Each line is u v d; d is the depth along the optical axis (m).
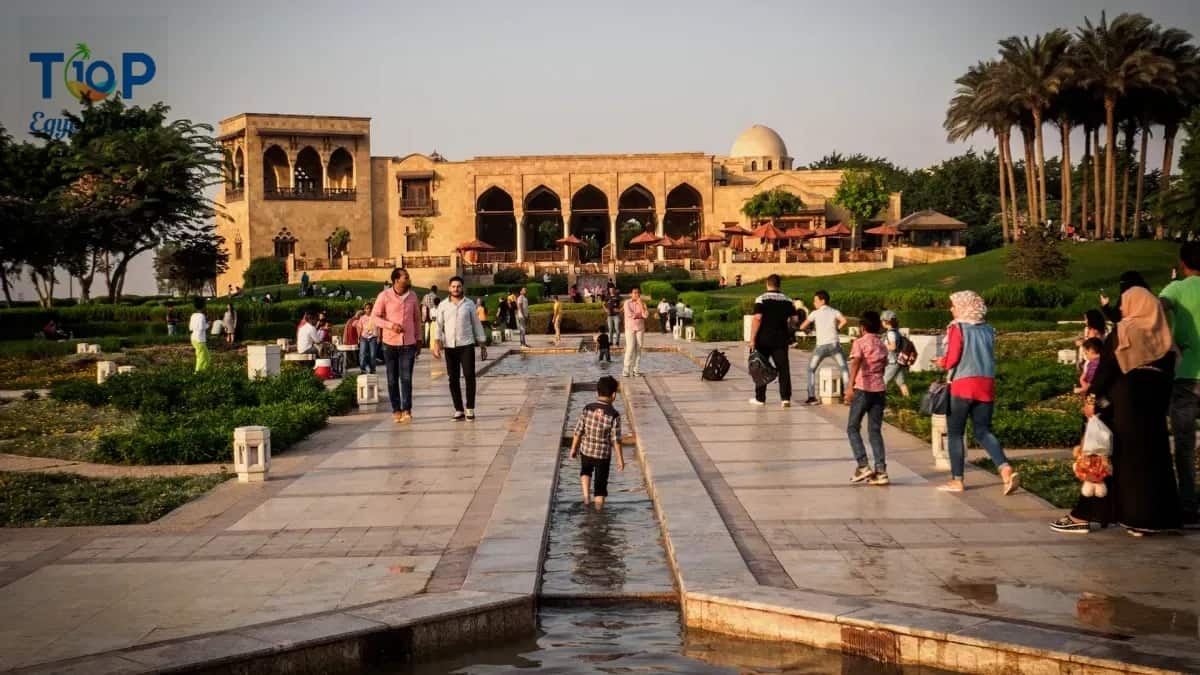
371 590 8.23
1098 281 63.03
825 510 10.83
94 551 9.62
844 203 91.19
